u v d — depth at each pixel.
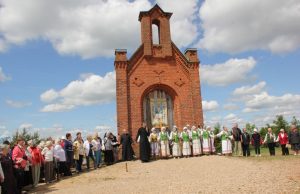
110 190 13.20
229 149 24.36
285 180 13.26
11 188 12.92
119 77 26.58
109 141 22.84
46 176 17.19
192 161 20.47
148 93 27.53
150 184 14.12
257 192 11.38
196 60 28.25
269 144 24.78
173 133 23.81
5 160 12.94
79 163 20.02
